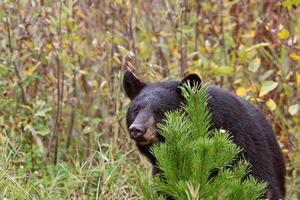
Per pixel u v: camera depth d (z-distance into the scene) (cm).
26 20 1201
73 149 1209
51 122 1218
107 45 1262
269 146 1002
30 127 1132
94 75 1267
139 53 1248
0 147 1089
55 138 1187
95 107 1270
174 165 779
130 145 1150
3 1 1162
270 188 943
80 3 1319
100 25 1288
